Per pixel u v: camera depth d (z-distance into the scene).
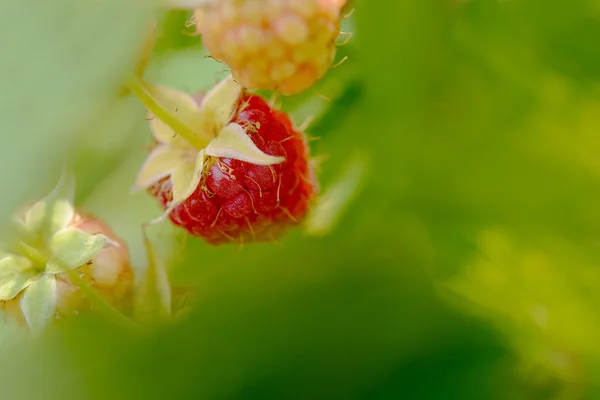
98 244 0.20
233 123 0.20
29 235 0.20
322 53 0.19
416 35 0.20
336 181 0.21
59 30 0.14
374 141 0.20
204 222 0.20
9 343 0.18
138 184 0.20
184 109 0.20
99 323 0.18
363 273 0.18
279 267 0.18
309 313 0.17
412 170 0.20
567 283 0.20
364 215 0.20
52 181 0.13
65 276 0.20
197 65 0.21
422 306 0.18
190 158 0.20
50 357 0.17
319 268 0.18
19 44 0.13
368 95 0.20
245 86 0.19
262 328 0.17
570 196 0.20
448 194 0.20
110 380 0.17
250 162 0.20
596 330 0.19
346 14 0.20
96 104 0.13
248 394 0.17
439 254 0.20
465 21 0.20
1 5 0.14
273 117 0.20
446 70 0.20
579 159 0.20
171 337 0.17
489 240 0.20
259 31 0.19
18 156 0.13
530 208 0.20
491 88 0.20
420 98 0.20
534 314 0.19
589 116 0.20
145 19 0.14
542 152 0.20
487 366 0.18
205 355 0.17
